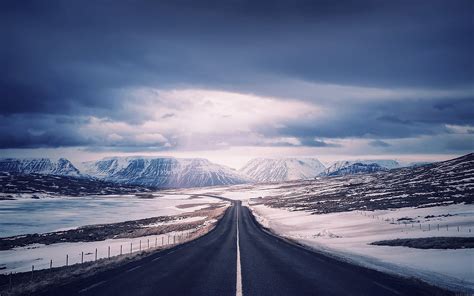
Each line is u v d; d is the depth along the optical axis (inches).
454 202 2751.0
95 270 725.3
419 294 491.2
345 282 584.1
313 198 5334.6
